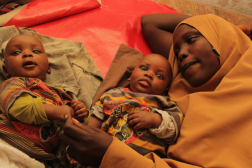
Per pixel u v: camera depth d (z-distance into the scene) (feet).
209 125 2.90
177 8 7.76
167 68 4.05
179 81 3.90
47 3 5.43
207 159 2.75
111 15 5.71
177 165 2.64
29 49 3.44
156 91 3.94
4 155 2.58
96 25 5.34
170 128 3.18
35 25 5.16
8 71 3.39
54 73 4.08
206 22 3.61
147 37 5.17
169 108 3.64
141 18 5.32
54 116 2.90
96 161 2.66
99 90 4.06
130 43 5.20
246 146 2.56
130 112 3.25
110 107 3.59
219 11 7.25
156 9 6.28
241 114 2.74
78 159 2.71
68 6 5.42
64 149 3.34
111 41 5.10
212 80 3.41
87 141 2.58
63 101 3.59
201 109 3.14
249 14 6.87
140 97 3.65
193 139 2.92
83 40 5.01
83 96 3.88
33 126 3.00
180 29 3.72
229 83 3.14
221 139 2.77
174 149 3.03
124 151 2.49
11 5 5.33
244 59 3.22
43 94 3.27
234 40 3.42
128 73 4.47
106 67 4.63
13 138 2.85
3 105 2.91
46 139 3.07
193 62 3.43
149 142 3.25
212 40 3.41
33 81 3.25
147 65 4.02
